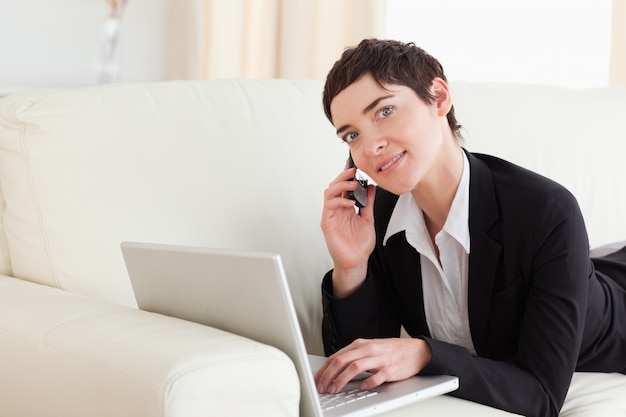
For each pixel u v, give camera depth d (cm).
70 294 162
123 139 180
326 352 186
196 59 388
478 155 179
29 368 140
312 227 198
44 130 174
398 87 158
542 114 242
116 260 174
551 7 401
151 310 155
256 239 189
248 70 401
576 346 162
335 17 386
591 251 230
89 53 386
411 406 155
